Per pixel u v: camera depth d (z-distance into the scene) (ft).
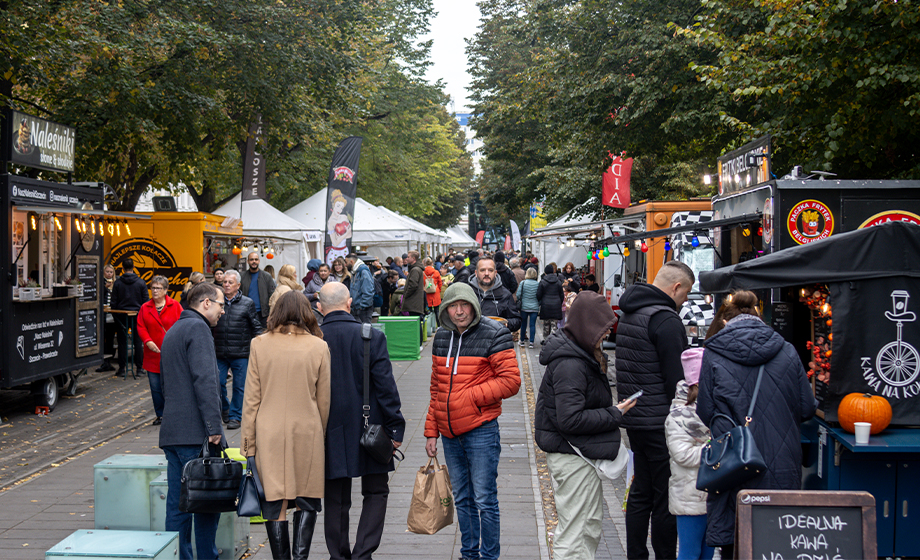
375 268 62.49
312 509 14.94
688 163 75.36
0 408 35.04
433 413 16.44
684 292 15.87
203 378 15.46
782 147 36.27
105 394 38.75
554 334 14.78
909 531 16.70
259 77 56.65
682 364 14.62
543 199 106.11
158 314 29.78
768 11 37.29
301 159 85.30
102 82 45.83
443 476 15.96
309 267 43.32
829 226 21.42
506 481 23.45
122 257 51.78
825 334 17.89
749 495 10.96
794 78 33.06
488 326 16.21
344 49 63.26
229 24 54.54
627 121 49.26
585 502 14.32
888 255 16.51
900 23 29.96
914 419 16.51
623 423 15.61
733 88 35.76
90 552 13.21
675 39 45.50
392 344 51.26
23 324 32.35
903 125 31.40
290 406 14.79
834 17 30.78
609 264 57.62
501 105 75.41
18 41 39.34
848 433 16.42
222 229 55.83
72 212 33.35
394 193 119.03
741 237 31.63
